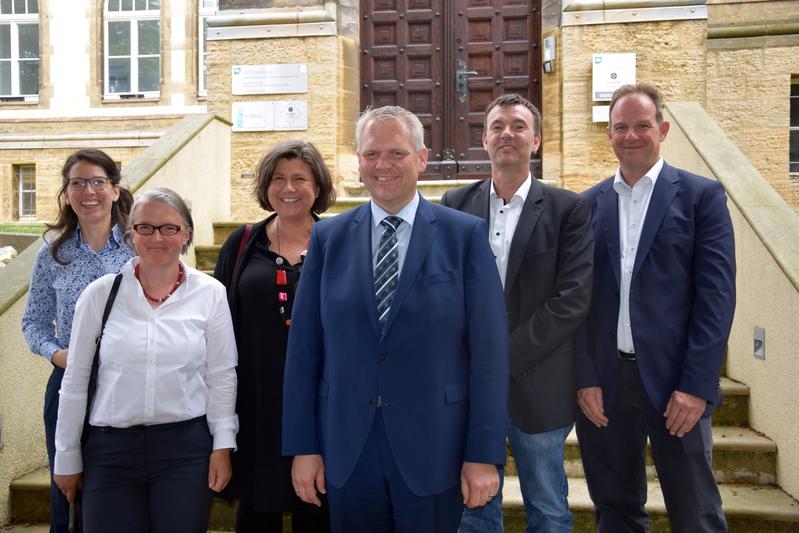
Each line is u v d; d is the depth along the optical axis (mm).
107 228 2965
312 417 2314
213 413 2574
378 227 2318
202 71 13508
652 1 6609
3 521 3537
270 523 2838
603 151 6758
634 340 2719
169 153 5402
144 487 2477
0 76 14031
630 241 2824
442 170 7406
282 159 2891
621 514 2924
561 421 2693
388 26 7480
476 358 2184
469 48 7383
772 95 6836
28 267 3826
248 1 7176
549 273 2713
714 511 2668
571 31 6758
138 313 2473
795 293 3330
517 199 2805
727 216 2691
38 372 3801
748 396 3896
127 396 2420
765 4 6875
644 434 2881
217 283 2627
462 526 2842
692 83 6621
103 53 13672
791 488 3396
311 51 7105
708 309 2594
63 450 2445
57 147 13219
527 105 2812
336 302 2236
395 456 2156
